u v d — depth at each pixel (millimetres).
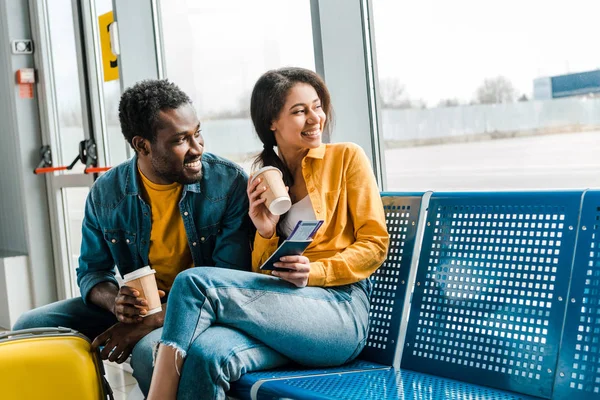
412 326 2064
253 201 2092
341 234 2129
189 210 2307
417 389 1795
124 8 3812
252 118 2244
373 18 2703
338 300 2027
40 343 2062
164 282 2410
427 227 2113
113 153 4246
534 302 1806
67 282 5230
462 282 1975
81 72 4516
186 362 1837
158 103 2170
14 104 5246
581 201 1771
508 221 1916
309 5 2875
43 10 5094
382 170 2754
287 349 1929
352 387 1796
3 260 5230
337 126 2734
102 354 2158
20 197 5355
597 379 1638
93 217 2414
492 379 1836
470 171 2396
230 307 1891
